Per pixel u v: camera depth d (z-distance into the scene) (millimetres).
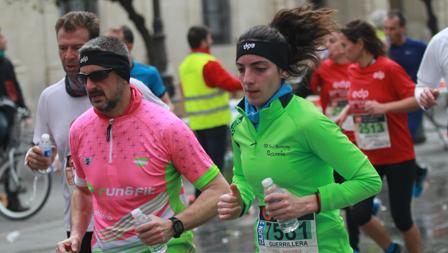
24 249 15641
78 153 7879
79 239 8250
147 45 27406
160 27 28078
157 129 7574
